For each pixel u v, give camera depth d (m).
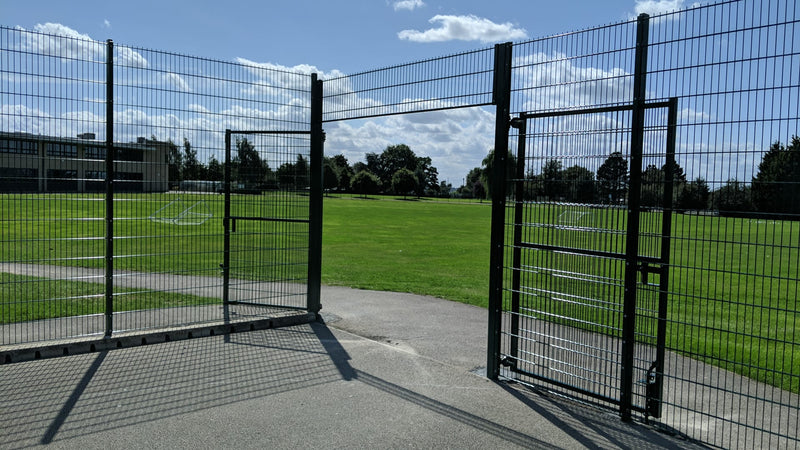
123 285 9.02
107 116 5.82
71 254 12.75
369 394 4.62
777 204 3.53
